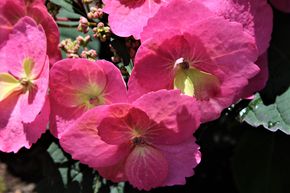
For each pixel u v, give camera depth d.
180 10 0.26
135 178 0.27
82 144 0.26
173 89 0.26
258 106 0.30
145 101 0.25
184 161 0.27
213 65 0.27
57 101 0.27
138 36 0.28
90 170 0.33
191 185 0.39
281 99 0.30
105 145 0.27
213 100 0.27
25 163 0.59
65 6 0.32
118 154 0.27
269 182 0.35
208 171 0.41
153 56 0.26
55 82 0.27
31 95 0.28
